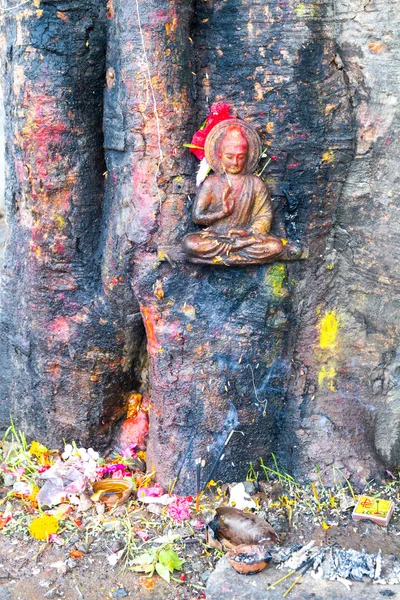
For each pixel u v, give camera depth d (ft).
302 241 9.63
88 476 10.39
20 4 9.22
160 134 8.92
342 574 8.15
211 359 9.85
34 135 9.54
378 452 10.59
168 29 8.63
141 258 9.41
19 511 9.86
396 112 9.05
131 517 9.73
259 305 9.72
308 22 8.82
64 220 9.91
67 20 9.20
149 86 8.75
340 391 10.35
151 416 10.36
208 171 9.18
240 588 8.00
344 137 9.27
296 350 10.25
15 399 11.30
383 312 9.94
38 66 9.32
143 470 10.70
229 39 8.98
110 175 9.79
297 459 10.45
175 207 9.20
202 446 10.14
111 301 10.11
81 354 10.45
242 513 9.23
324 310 10.07
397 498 10.11
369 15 8.79
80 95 9.53
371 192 9.52
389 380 10.25
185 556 9.03
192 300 9.61
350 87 9.18
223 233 9.13
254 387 10.11
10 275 10.87
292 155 9.27
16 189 10.23
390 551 9.02
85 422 10.87
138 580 8.70
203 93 9.21
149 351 9.99
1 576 8.73
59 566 8.86
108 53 9.33
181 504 9.88
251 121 9.20
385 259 9.64
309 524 9.53
